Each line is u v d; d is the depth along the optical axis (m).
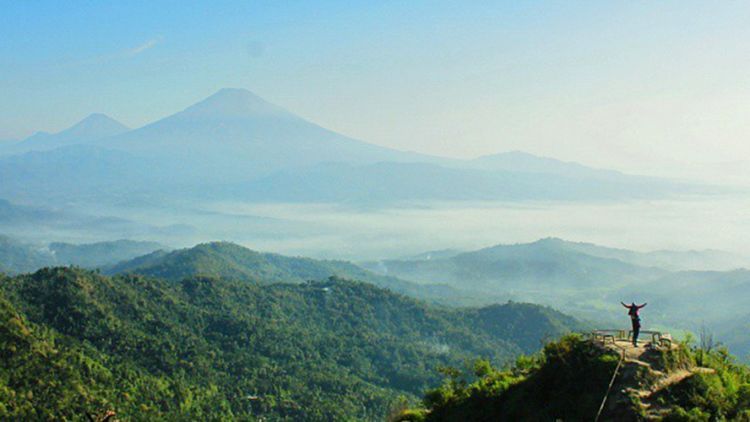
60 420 145.12
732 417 43.09
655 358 47.25
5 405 141.25
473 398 57.16
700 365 49.72
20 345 166.00
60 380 160.88
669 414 42.25
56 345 189.12
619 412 43.09
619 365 46.19
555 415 46.59
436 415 60.34
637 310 49.62
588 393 45.84
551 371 50.47
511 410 50.88
